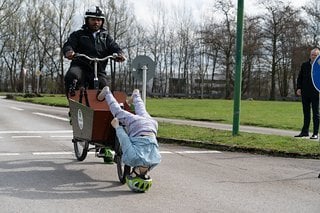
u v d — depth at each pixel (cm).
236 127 1283
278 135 1339
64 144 1157
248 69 6850
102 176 775
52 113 2353
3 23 6931
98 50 878
